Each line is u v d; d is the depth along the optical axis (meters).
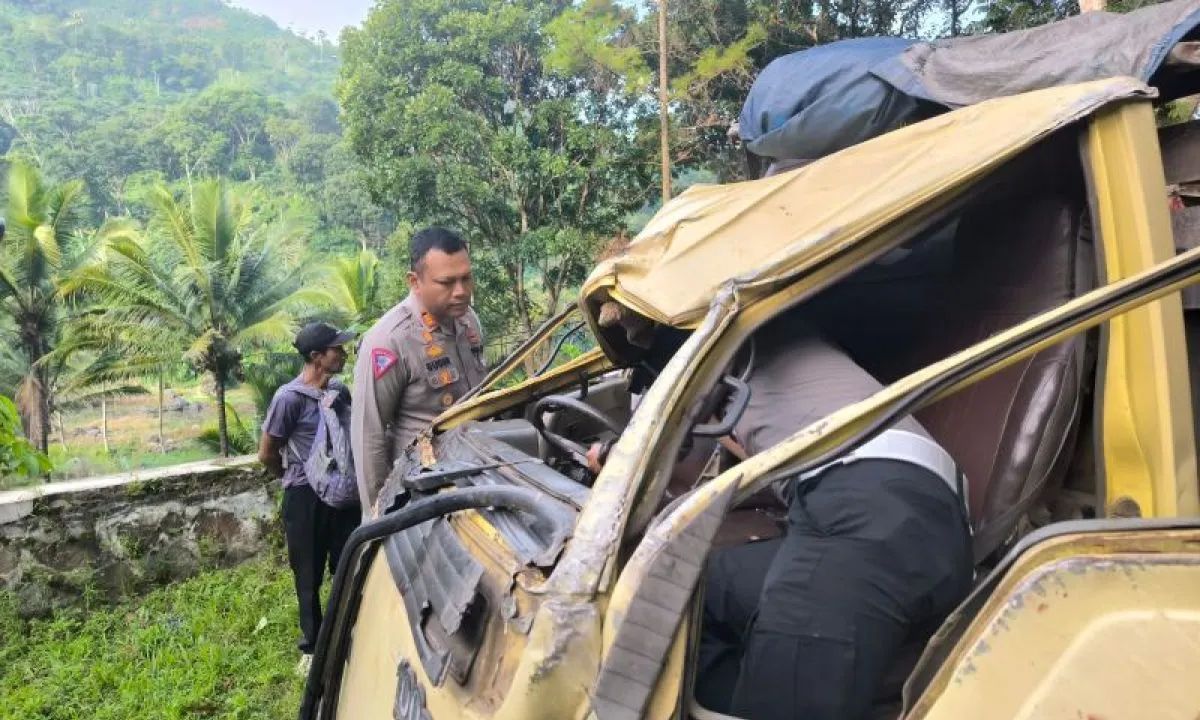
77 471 33.81
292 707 4.39
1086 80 2.13
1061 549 1.23
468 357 3.81
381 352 3.55
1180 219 2.20
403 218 27.30
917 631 1.70
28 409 27.45
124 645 5.15
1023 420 1.93
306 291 27.08
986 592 1.31
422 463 2.65
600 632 1.37
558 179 25.19
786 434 1.83
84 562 5.65
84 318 25.17
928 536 1.58
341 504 4.42
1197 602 1.13
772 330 2.00
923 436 1.78
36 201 27.91
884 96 2.50
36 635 5.33
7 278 26.95
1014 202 2.14
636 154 24.11
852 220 1.81
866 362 2.40
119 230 28.06
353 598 2.42
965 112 1.97
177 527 5.95
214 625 5.27
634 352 2.49
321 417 4.55
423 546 2.05
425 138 25.39
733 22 21.98
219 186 26.14
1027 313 2.09
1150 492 1.79
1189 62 2.11
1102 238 1.84
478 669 1.61
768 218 1.98
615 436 2.33
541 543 1.66
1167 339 1.78
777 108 2.69
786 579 1.59
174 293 25.91
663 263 2.01
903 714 1.38
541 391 2.96
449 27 26.95
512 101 27.73
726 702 1.66
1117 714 1.16
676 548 1.38
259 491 6.21
